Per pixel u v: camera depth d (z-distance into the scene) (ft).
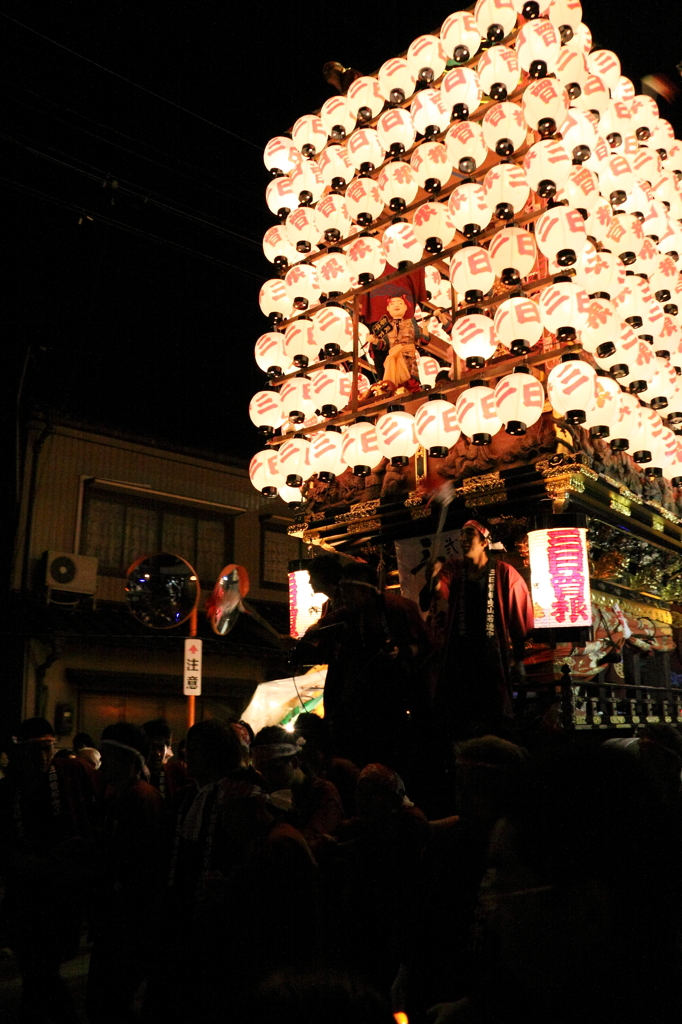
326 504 23.48
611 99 22.18
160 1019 11.45
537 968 4.23
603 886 4.18
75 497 49.78
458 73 19.93
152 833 14.40
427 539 22.41
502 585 18.37
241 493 58.34
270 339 24.54
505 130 18.93
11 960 26.14
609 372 19.36
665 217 23.17
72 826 15.98
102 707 47.57
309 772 16.63
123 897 14.30
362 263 21.70
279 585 59.11
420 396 20.01
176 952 11.75
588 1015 4.08
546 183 18.01
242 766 12.85
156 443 53.83
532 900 4.28
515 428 17.58
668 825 4.39
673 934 4.18
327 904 13.94
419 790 18.25
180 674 50.98
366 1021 3.61
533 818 4.39
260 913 10.50
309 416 23.53
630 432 18.69
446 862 11.14
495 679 17.60
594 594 21.45
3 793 16.06
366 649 18.93
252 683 54.39
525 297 18.38
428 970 11.00
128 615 49.49
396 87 21.59
